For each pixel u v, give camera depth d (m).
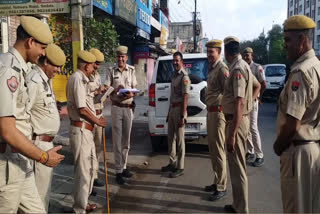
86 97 3.64
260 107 13.79
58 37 6.21
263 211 3.56
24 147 1.97
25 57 2.19
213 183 4.29
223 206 3.69
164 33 23.36
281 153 2.37
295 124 2.15
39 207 2.27
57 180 4.39
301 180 2.24
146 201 3.84
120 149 4.50
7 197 2.07
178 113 4.66
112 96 4.56
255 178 4.67
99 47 6.55
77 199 3.28
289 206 2.31
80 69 3.39
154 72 5.84
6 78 1.92
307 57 2.22
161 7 25.22
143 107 13.34
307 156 2.22
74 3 4.86
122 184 4.41
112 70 4.62
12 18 7.27
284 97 2.34
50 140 2.69
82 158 3.29
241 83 3.12
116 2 11.60
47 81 2.66
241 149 3.29
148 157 5.86
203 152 6.14
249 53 5.59
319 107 2.19
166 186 4.35
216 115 3.86
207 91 4.02
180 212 3.54
